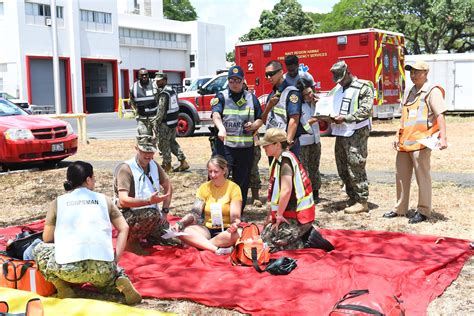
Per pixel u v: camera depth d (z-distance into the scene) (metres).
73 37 42.59
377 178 10.27
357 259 5.39
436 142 6.94
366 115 7.38
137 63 50.72
